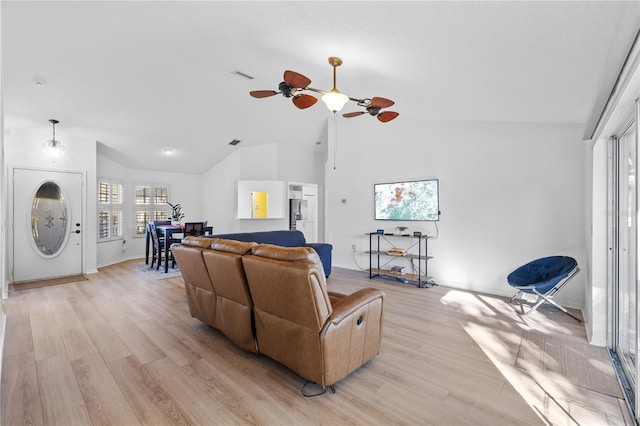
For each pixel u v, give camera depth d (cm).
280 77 379
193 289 303
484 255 436
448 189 470
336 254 623
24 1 235
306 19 222
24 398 191
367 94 394
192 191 842
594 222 263
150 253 761
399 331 295
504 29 183
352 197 596
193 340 277
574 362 234
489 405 184
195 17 252
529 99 296
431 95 353
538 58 209
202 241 276
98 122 492
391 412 178
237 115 561
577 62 204
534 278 366
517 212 409
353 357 209
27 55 315
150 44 320
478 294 423
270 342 219
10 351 253
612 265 257
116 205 679
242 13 232
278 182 707
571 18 159
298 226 775
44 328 302
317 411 179
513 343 268
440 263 478
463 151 455
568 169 374
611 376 214
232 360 240
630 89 169
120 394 195
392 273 493
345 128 606
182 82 422
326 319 189
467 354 248
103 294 426
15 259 485
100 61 347
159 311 355
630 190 234
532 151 398
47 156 511
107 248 650
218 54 334
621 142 249
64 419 172
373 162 564
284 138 703
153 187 770
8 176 476
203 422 170
